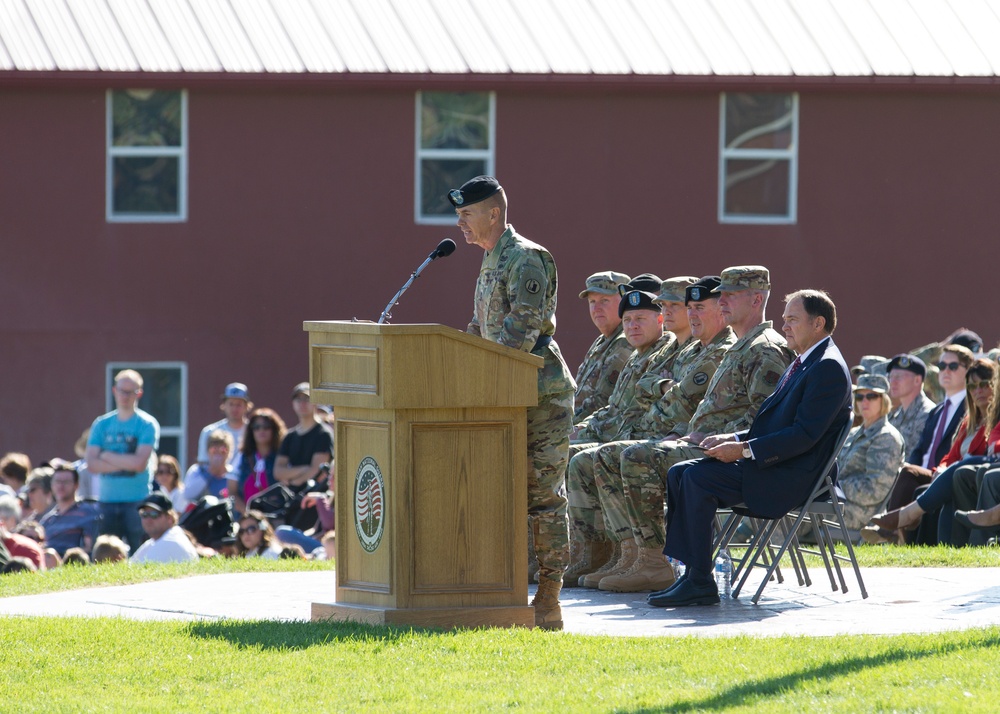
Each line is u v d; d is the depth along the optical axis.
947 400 31.08
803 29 55.84
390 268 53.81
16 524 32.66
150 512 29.70
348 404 17.00
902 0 57.72
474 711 13.45
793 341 20.94
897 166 55.03
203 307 53.53
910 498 29.23
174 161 53.59
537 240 54.06
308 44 53.62
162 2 55.19
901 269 55.12
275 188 53.53
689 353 23.30
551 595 17.95
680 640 16.73
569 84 53.06
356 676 14.92
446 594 17.05
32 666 15.73
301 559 28.02
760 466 19.50
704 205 54.44
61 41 52.50
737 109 54.91
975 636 16.17
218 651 16.30
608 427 24.58
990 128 55.00
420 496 16.89
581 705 13.57
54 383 53.25
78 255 53.22
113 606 20.83
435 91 53.69
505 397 16.92
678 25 55.75
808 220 54.91
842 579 20.95
